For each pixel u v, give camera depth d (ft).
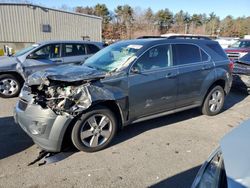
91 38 82.33
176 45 15.14
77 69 12.90
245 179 4.84
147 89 13.51
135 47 13.97
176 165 11.27
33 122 10.99
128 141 13.51
